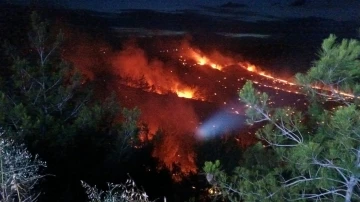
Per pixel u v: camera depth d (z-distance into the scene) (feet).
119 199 19.80
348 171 17.87
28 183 19.21
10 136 24.98
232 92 80.64
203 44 113.60
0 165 17.21
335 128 18.98
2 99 28.71
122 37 105.29
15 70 33.27
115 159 29.30
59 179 26.48
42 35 34.71
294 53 97.76
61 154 27.63
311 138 19.45
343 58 18.43
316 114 20.18
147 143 33.81
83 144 29.78
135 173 30.19
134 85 77.05
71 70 34.86
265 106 19.67
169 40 113.70
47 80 33.63
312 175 19.53
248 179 20.93
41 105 32.65
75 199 25.54
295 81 19.93
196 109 67.67
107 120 32.86
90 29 100.07
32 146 26.21
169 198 29.35
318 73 18.78
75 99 34.19
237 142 33.50
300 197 19.71
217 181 21.15
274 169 20.56
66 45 41.42
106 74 76.84
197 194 29.01
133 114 31.55
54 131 28.50
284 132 19.80
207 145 32.71
